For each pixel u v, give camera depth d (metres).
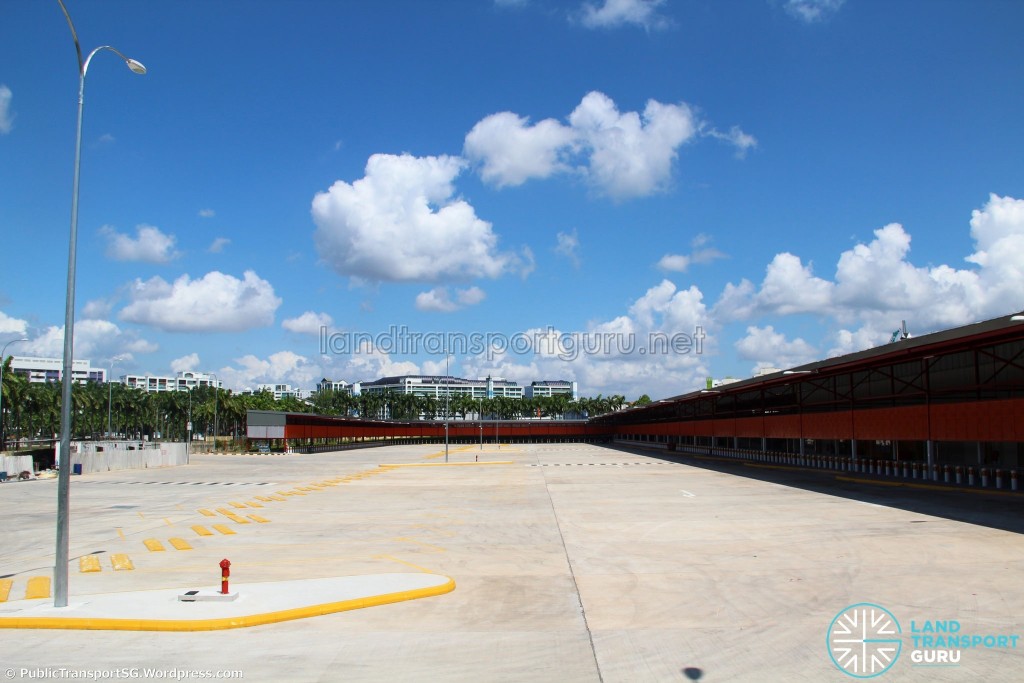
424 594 13.53
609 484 39.66
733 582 14.29
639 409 98.88
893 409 38.06
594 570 15.87
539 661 9.58
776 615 11.75
